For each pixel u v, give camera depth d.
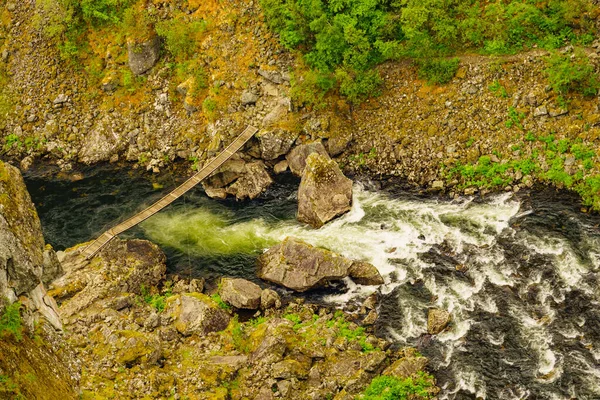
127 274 47.16
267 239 51.84
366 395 37.97
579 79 53.53
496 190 53.00
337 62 59.09
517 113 54.88
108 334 40.84
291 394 38.06
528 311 43.09
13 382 27.23
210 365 39.41
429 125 56.53
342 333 42.53
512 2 58.50
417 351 41.31
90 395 35.31
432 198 53.59
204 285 48.16
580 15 57.31
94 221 55.25
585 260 46.12
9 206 28.28
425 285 45.91
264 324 42.88
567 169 52.22
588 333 41.22
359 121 58.44
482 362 40.25
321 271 46.03
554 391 38.19
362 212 53.00
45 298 32.06
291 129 57.41
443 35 57.72
